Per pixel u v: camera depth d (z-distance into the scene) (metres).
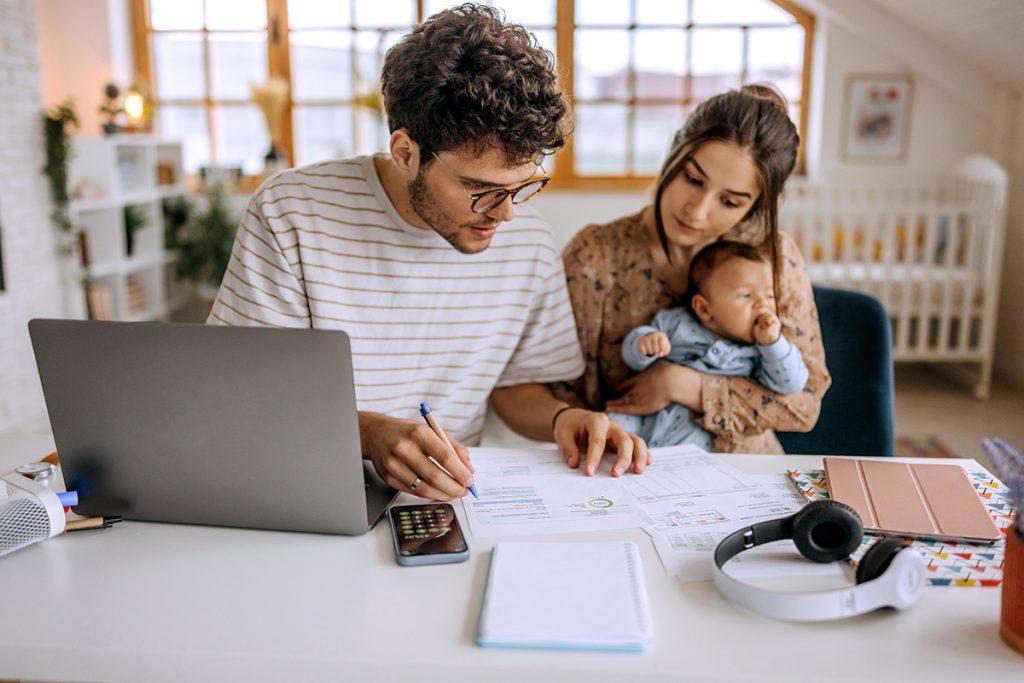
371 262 1.30
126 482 0.96
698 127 1.44
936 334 4.59
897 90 4.60
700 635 0.74
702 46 4.83
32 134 3.55
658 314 1.58
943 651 0.71
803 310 1.53
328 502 0.92
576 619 0.74
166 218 4.75
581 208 4.78
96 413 0.93
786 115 1.45
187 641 0.73
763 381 1.48
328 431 0.88
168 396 0.90
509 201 1.10
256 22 4.85
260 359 0.86
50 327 0.90
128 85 4.74
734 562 0.86
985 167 4.02
